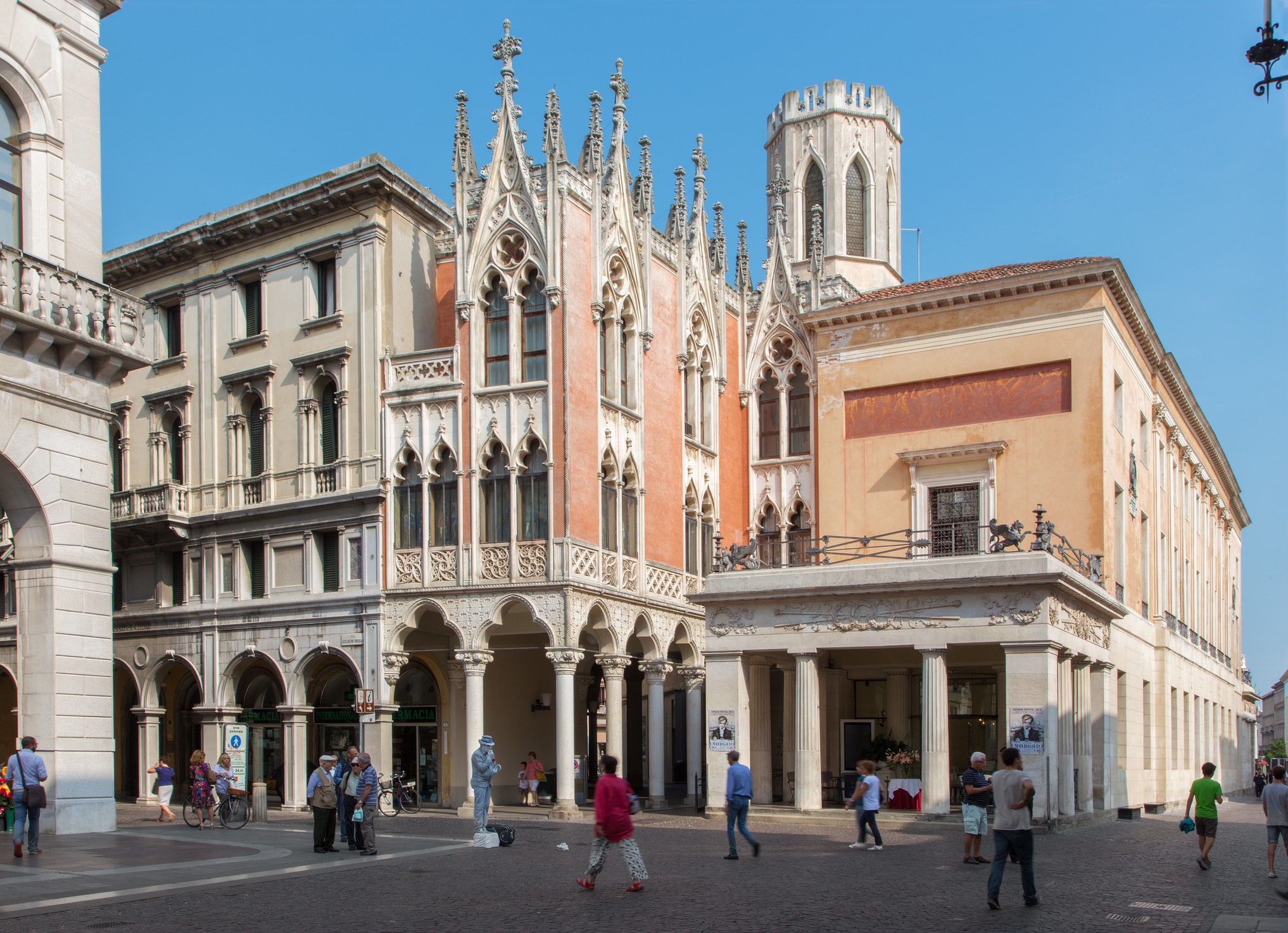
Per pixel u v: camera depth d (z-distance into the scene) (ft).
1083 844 90.22
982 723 125.08
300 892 58.34
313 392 132.98
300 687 130.21
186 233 141.28
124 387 149.28
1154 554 150.92
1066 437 122.93
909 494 130.62
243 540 136.56
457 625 121.08
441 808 128.77
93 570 85.81
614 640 124.36
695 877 65.62
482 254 125.18
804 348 148.46
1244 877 68.44
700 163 149.59
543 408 120.37
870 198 172.76
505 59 126.62
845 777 120.37
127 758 149.07
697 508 143.33
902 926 49.34
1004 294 127.34
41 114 85.76
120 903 53.93
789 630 108.68
